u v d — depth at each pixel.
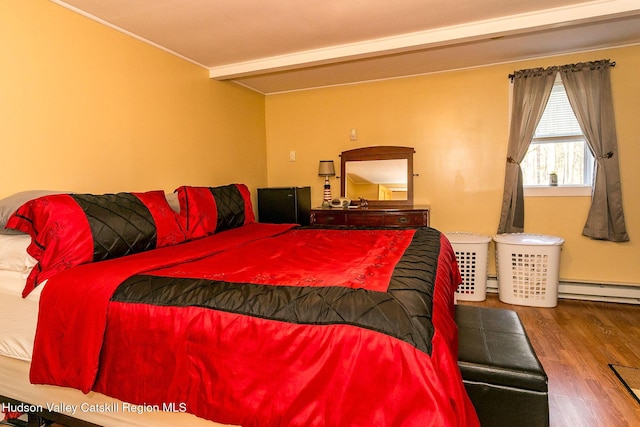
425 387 0.94
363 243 2.26
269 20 2.44
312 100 4.28
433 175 3.87
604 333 2.65
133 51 2.60
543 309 3.19
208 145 3.41
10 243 1.65
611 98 3.18
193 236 2.38
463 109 3.71
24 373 1.56
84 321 1.33
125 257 1.79
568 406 1.81
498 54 3.27
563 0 2.27
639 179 3.21
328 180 4.16
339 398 1.02
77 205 1.72
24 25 1.94
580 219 3.42
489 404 1.37
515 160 3.50
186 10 2.26
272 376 1.11
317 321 1.10
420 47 2.77
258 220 4.15
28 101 1.97
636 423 1.68
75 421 1.52
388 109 3.98
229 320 1.18
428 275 1.48
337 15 2.40
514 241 3.33
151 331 1.26
